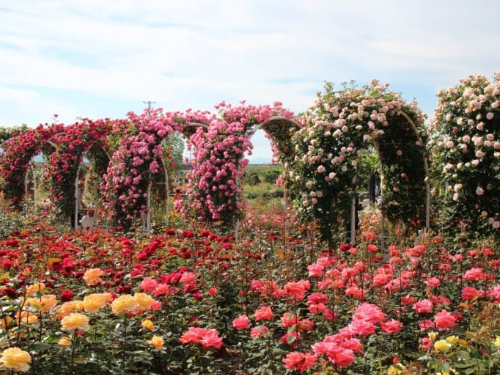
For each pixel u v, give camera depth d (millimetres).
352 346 2309
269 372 2889
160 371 3266
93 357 2693
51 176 11047
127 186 9070
